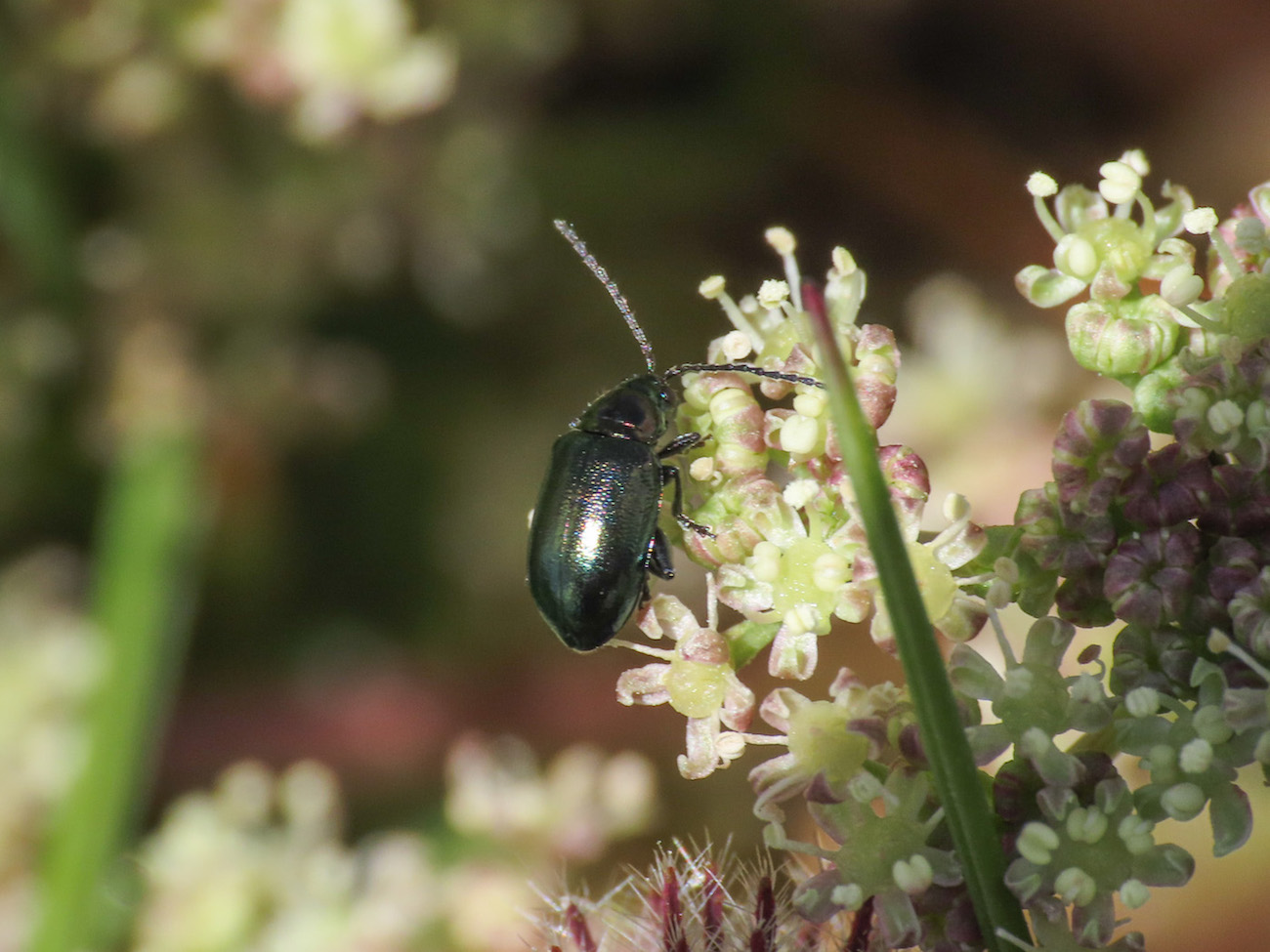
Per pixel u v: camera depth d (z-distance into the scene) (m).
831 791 0.05
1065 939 0.05
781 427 0.05
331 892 0.06
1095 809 0.05
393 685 0.07
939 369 0.07
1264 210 0.05
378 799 0.07
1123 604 0.05
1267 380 0.05
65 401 0.07
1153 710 0.05
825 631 0.05
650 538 0.06
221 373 0.07
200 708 0.07
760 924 0.05
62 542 0.07
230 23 0.07
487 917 0.06
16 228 0.07
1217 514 0.05
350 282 0.07
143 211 0.07
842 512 0.05
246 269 0.07
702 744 0.05
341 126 0.07
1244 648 0.05
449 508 0.07
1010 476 0.07
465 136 0.07
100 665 0.07
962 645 0.05
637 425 0.06
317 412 0.07
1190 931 0.06
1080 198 0.05
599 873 0.07
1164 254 0.05
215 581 0.07
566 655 0.07
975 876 0.05
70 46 0.07
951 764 0.05
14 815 0.07
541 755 0.07
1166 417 0.05
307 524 0.07
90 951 0.07
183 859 0.06
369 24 0.07
